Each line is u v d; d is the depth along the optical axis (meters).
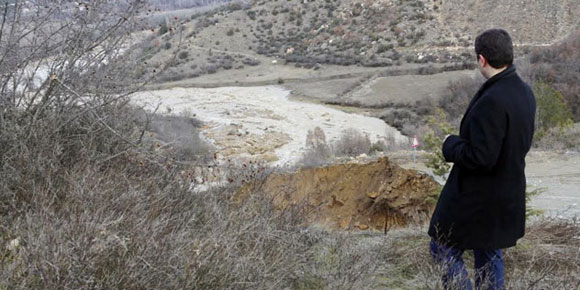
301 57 70.62
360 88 52.84
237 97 50.34
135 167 4.20
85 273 2.43
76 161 3.97
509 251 4.05
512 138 2.83
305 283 3.46
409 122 37.47
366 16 79.00
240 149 26.95
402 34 71.38
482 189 2.93
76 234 2.66
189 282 2.61
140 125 5.01
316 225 4.66
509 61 2.91
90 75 4.25
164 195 3.69
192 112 39.06
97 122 4.07
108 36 4.25
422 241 4.38
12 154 3.71
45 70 4.17
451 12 72.94
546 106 18.09
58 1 4.09
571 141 15.32
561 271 3.73
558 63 35.97
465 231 3.01
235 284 2.76
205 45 78.12
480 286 3.13
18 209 3.31
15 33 3.97
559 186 10.42
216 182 5.08
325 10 84.88
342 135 31.19
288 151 27.48
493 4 70.62
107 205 3.19
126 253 2.62
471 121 2.87
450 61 60.25
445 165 6.32
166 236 2.94
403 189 5.60
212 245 2.96
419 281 3.67
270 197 4.63
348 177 5.88
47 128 3.94
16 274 2.51
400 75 56.41
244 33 81.12
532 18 64.81
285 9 87.06
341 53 70.25
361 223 5.48
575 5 64.06
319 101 49.03
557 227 4.64
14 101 4.02
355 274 3.48
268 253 3.32
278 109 44.38
